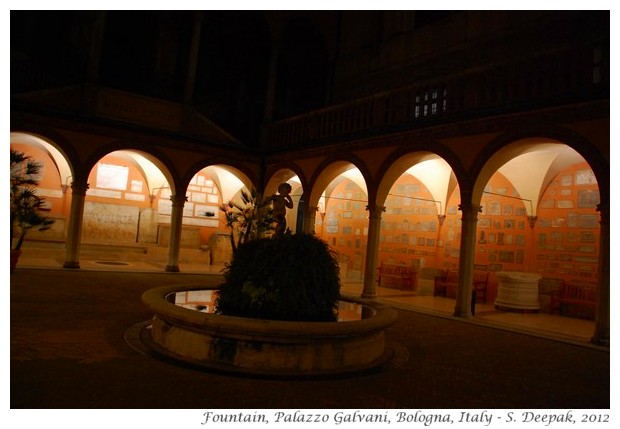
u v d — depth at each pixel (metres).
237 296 7.41
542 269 15.42
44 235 20.67
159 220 24.31
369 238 15.91
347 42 23.53
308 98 25.67
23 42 21.31
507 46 16.38
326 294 7.54
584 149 10.61
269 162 21.25
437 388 6.36
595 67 11.48
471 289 13.18
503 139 12.30
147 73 23.48
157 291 8.48
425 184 18.89
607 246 10.14
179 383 5.72
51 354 6.57
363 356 7.04
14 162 14.03
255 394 5.55
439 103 14.38
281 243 7.55
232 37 25.05
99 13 18.02
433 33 19.30
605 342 10.05
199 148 19.84
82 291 12.27
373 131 15.99
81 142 17.11
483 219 17.31
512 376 7.27
